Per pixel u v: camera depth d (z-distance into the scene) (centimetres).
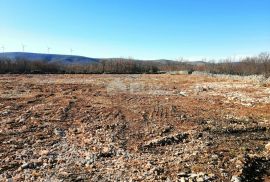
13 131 1202
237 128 1302
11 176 777
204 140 1118
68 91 2550
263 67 4522
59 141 1087
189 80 3769
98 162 877
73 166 845
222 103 1992
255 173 806
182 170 806
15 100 1981
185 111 1686
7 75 4741
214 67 5462
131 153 960
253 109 1786
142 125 1338
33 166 844
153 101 2038
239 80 3516
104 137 1133
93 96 2250
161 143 1062
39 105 1792
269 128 1334
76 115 1530
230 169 811
